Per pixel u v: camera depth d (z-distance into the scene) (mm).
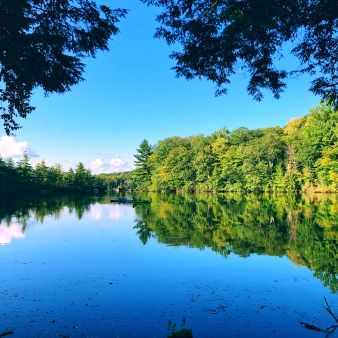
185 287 6684
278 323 5043
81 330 4812
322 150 40156
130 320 5152
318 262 8578
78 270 7957
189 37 5035
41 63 4738
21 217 19031
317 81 5363
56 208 25516
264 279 7180
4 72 4758
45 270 7957
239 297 6117
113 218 18984
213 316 5293
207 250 10102
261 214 20078
